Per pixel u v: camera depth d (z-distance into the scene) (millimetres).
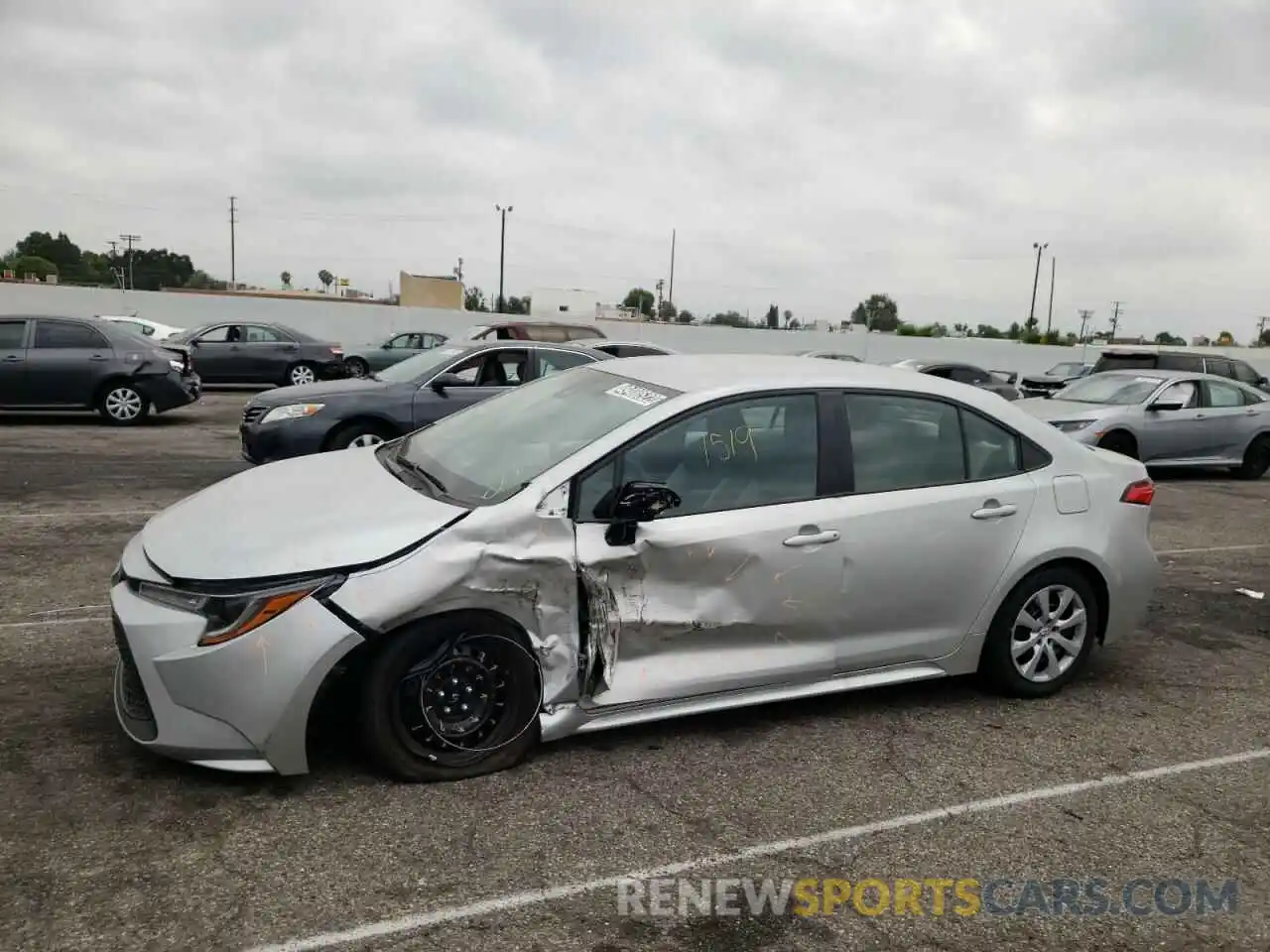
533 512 3619
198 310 39812
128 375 14367
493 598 3535
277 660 3275
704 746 4059
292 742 3350
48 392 14008
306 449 9227
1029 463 4648
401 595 3375
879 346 47250
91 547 6855
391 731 3484
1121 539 4789
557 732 3742
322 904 2854
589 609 3711
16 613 5332
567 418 4219
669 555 3797
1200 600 6793
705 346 45469
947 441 4473
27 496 8695
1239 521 10055
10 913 2736
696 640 3914
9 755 3643
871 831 3451
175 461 11094
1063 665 4785
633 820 3424
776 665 4059
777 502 4043
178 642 3289
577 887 3020
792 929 2881
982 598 4488
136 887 2889
